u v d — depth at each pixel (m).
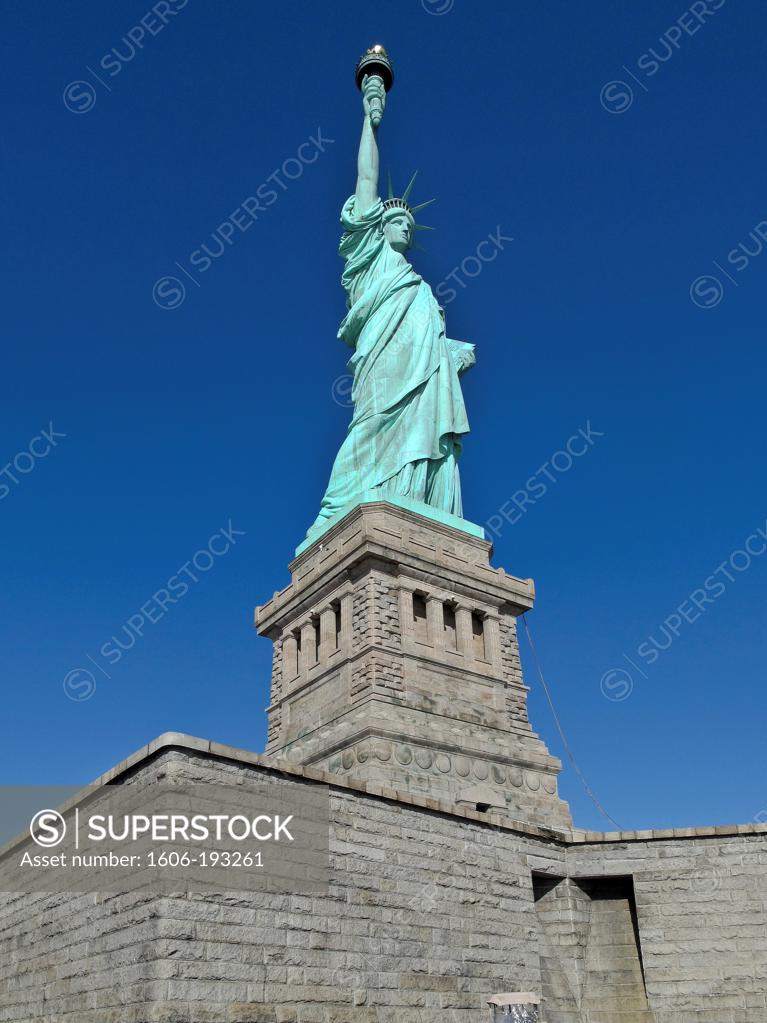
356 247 92.06
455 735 66.25
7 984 37.03
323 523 80.50
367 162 95.06
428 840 38.59
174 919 29.28
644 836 44.91
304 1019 31.12
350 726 64.06
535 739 71.69
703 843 44.31
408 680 67.81
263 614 81.25
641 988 43.09
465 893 39.00
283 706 75.44
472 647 73.25
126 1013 28.89
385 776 60.78
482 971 38.03
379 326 85.62
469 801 62.97
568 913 44.19
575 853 45.31
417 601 73.62
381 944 34.78
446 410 83.62
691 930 42.81
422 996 35.25
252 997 30.05
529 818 65.94
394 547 71.75
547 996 42.00
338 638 73.00
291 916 32.38
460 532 78.19
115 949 30.61
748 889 42.88
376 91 100.19
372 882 35.59
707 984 41.72
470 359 90.25
